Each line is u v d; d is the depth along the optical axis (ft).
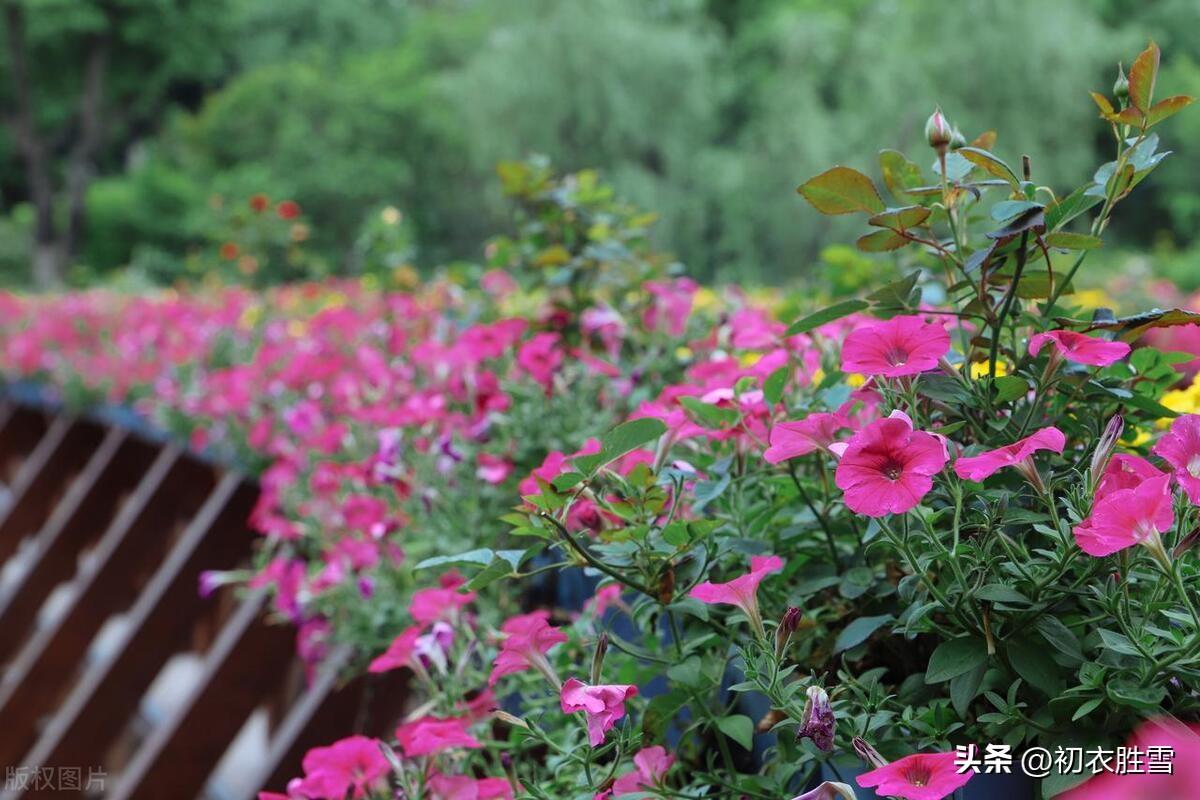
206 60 80.69
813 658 3.65
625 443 3.18
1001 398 3.14
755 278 49.73
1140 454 3.58
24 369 17.10
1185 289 34.37
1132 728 2.79
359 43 97.35
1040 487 2.86
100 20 72.33
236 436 9.99
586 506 3.98
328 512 7.20
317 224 65.82
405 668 6.32
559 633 3.33
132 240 73.82
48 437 15.44
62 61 75.97
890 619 3.19
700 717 3.63
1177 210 57.11
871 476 2.79
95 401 15.01
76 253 74.64
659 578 3.51
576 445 5.62
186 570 9.76
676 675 3.57
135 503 11.46
